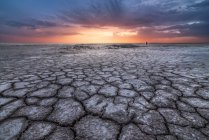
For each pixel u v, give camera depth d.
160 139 1.15
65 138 1.16
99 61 5.59
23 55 8.62
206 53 9.33
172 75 3.17
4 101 1.84
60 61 5.65
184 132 1.23
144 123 1.37
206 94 2.06
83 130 1.26
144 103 1.79
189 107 1.68
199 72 3.45
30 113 1.54
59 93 2.12
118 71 3.63
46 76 3.11
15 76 3.10
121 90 2.24
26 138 1.16
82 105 1.74
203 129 1.27
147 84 2.54
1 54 9.32
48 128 1.29
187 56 7.36
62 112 1.57
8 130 1.25
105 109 1.64
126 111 1.60
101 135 1.20
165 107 1.68
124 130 1.26
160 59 6.09
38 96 2.00
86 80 2.79
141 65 4.52
